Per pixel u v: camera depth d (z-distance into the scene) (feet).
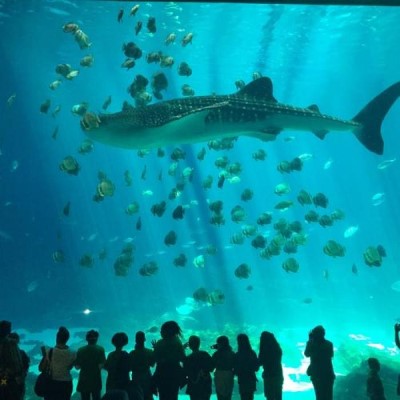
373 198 77.36
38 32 87.86
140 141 23.82
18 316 79.56
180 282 97.09
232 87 137.28
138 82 30.73
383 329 65.16
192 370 16.85
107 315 73.77
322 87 150.20
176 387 16.65
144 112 23.27
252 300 78.28
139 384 16.93
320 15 79.82
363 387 28.30
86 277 87.25
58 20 81.10
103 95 155.84
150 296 84.38
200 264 38.75
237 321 67.15
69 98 160.66
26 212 116.37
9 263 92.73
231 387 17.71
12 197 142.51
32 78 130.93
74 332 67.97
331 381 18.45
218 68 115.14
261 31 86.79
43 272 90.89
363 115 27.22
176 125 22.56
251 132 25.04
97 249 117.91
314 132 26.71
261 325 66.03
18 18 80.43
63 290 83.46
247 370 17.99
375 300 77.10
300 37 91.50
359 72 130.21
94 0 71.67
